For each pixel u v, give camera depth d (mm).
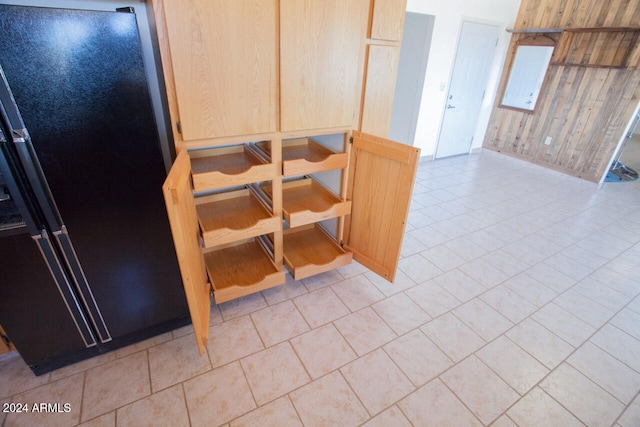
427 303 2145
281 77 1579
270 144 1771
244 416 1435
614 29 3658
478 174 4527
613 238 3043
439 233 3000
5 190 1223
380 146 1841
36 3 1410
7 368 1605
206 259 2174
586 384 1661
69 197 1312
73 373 1594
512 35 4770
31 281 1361
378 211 2016
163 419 1410
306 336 1850
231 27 1378
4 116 1112
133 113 1316
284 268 2309
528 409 1527
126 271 1562
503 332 1951
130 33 1215
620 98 3879
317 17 1546
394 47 1917
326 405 1494
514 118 5020
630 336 1971
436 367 1706
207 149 2014
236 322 1923
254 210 2084
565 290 2336
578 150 4375
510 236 3008
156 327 1796
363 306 2090
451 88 4527
